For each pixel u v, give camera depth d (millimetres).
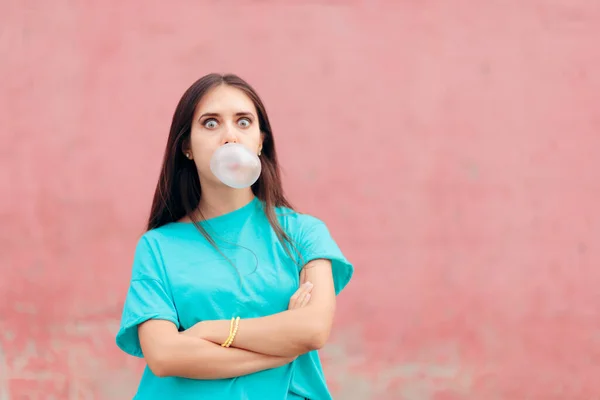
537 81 6895
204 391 3336
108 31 6926
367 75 6895
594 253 6781
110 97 6898
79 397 6574
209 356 3266
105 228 6801
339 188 6809
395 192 6812
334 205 6793
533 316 6715
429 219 6789
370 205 6801
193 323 3412
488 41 6922
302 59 6898
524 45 6922
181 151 3627
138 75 6914
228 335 3289
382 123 6863
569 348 6691
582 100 6883
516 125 6871
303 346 3307
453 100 6879
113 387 6586
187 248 3508
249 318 3359
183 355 3266
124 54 6918
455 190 6816
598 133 6863
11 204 6812
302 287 3430
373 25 6926
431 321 6695
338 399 6539
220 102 3477
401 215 6793
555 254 6777
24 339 6668
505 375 6633
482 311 6715
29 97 6891
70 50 6918
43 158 6852
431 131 6859
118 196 6836
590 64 6902
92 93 6902
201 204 3639
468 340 6676
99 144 6871
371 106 6871
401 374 6609
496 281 6746
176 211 3674
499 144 6852
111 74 6906
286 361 3338
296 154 6824
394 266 6750
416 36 6922
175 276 3436
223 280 3420
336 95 6879
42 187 6832
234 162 3299
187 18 6926
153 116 6883
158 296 3408
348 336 6652
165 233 3574
